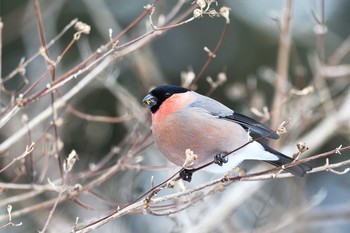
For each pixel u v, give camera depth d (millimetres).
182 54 14594
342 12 15688
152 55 12844
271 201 11375
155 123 8133
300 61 14609
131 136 9883
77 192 7969
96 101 13711
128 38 13922
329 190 15414
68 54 13789
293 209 11055
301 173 8359
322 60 11828
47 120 10508
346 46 12188
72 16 13938
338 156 15094
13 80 14055
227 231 10945
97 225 6656
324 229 14664
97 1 12586
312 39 14773
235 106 14398
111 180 10055
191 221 9289
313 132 12625
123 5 14414
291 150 11477
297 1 15055
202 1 6875
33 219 11250
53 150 8539
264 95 14305
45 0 12438
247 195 10781
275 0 15055
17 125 10258
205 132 7902
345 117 12320
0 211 11320
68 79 7270
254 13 14930
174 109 8016
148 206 6758
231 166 8367
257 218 10305
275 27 14719
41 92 7414
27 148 7129
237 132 8102
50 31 12125
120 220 10102
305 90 9508
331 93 14109
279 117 10922
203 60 14578
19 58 14117
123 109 12688
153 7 7359
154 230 12625
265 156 8398
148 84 11281
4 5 13469
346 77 12359
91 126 12445
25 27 12609
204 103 8141
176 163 8234
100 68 8578
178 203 7906
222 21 14664
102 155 13492
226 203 10633
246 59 14578
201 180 10680
